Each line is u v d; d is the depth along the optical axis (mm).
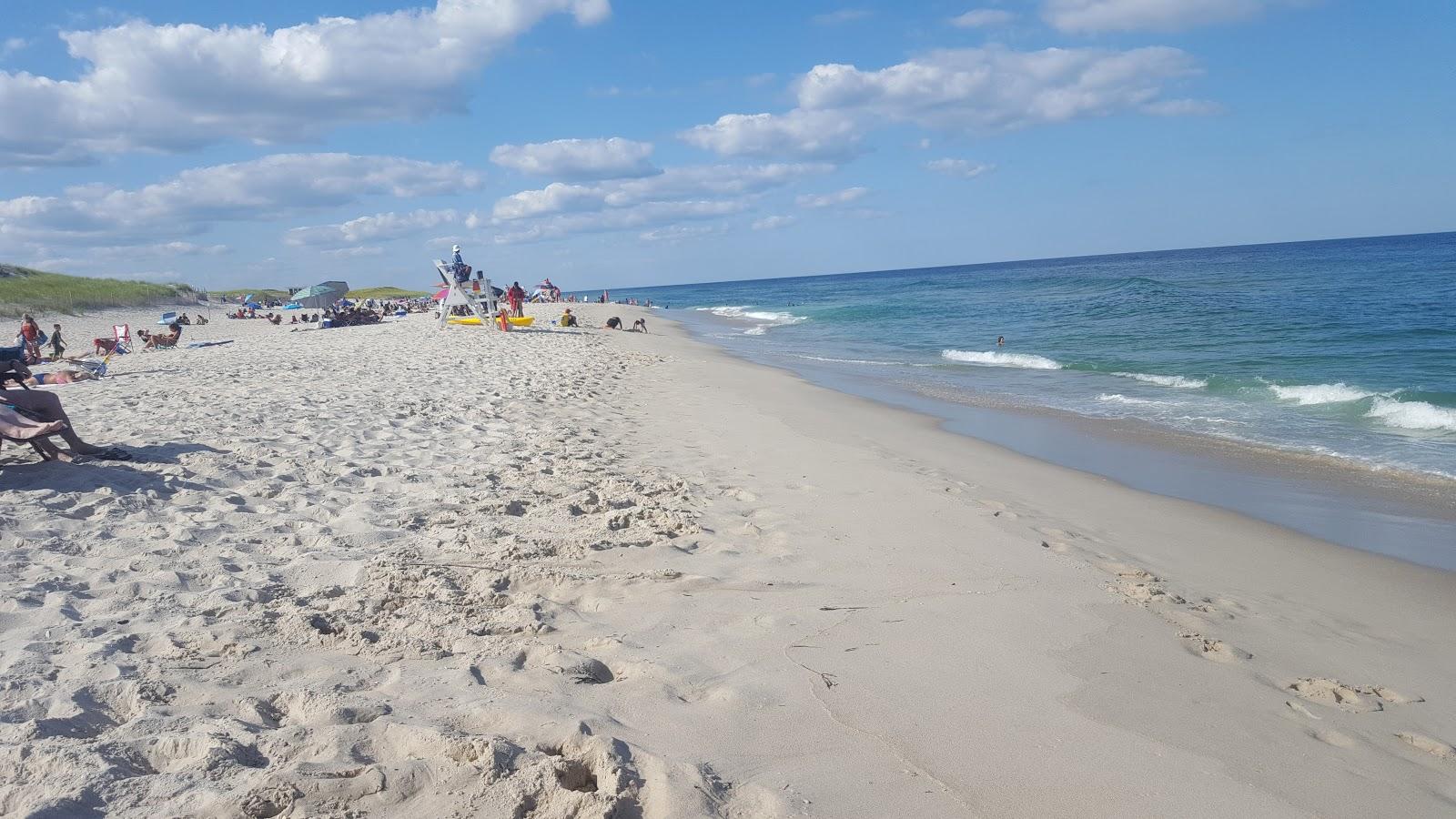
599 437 9047
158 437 7387
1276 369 16344
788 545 5480
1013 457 9688
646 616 4160
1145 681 3756
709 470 7766
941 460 9250
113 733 2742
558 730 2893
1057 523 6754
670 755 2842
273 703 3078
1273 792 2922
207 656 3432
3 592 3934
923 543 5676
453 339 22938
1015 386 16125
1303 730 3416
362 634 3693
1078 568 5355
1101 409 13195
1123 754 3090
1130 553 6070
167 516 5316
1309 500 7797
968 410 13289
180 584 4199
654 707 3213
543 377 14406
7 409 5977
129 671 3203
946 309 42000
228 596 4004
